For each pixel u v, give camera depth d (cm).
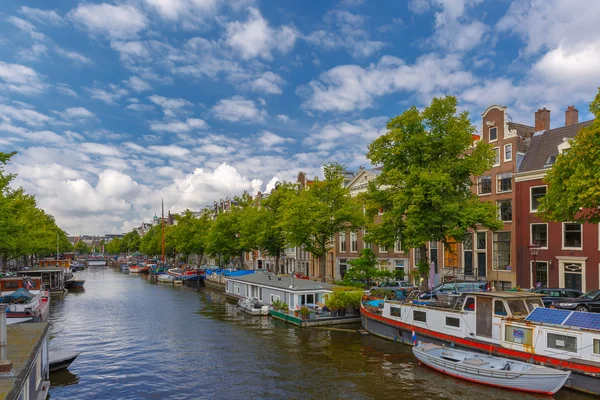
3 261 5900
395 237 3192
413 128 3039
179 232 8869
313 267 6406
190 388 1992
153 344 2828
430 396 1809
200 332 3169
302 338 2864
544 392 1728
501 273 3859
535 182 3628
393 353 2458
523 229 3703
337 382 2008
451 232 2792
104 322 3650
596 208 2195
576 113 3850
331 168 4400
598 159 2058
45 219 7850
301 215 4359
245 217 6159
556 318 1888
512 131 3859
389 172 2973
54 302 4994
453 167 2950
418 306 2538
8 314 2842
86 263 14525
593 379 1681
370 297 3247
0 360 1212
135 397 1898
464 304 2255
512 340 2005
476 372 1903
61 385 2061
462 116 3006
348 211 4241
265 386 1986
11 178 3441
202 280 7450
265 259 7938
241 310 4200
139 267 11062
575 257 3312
